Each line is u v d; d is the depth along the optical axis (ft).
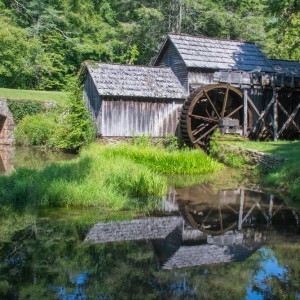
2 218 28.12
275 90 62.18
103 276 19.16
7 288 17.81
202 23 106.32
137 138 60.90
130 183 35.50
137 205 32.58
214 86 60.54
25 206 30.91
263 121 63.67
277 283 18.47
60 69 107.96
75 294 17.26
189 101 59.88
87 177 34.99
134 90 61.41
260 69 67.10
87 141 61.31
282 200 34.81
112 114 60.54
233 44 72.18
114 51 116.06
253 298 16.93
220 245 23.71
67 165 37.96
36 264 20.51
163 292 17.52
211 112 66.49
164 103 63.82
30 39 96.07
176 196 35.94
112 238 24.71
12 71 95.04
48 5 108.37
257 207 32.48
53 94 86.38
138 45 113.50
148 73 66.23
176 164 47.42
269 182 41.06
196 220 28.86
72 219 28.27
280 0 65.16
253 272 19.74
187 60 64.85
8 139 76.18
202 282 18.54
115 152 48.88
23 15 110.11
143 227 27.07
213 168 48.98
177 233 25.95
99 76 61.62
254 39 108.27
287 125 64.90
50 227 26.48
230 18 105.09
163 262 20.95
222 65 66.59
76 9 110.73
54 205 31.35
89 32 115.24
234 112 62.80
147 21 106.73
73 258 21.33
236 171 48.55
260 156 47.32
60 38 111.55
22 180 34.17
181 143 63.82
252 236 25.39
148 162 47.19
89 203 31.42
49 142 69.97
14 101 77.00
